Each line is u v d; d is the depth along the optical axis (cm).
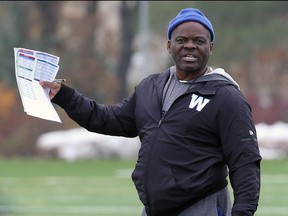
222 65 11550
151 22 11538
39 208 4091
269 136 8062
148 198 1641
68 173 6109
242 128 1614
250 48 11550
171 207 1625
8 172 6206
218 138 1633
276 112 10769
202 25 1653
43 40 10969
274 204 4194
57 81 1744
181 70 1658
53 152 8538
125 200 4419
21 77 1716
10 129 9950
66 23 11312
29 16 11088
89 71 11044
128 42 11569
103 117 1766
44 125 9831
